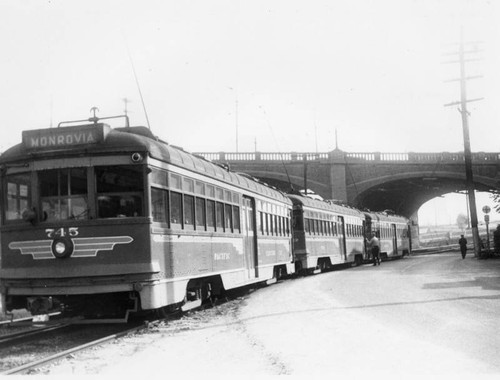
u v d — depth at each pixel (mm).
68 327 11125
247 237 15656
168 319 11273
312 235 24703
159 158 10164
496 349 7152
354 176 47688
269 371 6445
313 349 7574
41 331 10688
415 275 19766
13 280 9883
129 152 9742
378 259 29875
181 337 9172
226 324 10406
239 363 6992
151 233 9711
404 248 44844
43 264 9758
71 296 10078
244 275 15125
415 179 48688
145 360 7445
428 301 12102
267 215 17953
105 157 9758
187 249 11250
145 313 11734
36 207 9867
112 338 9086
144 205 9695
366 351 7273
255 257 16312
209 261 12484
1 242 10125
